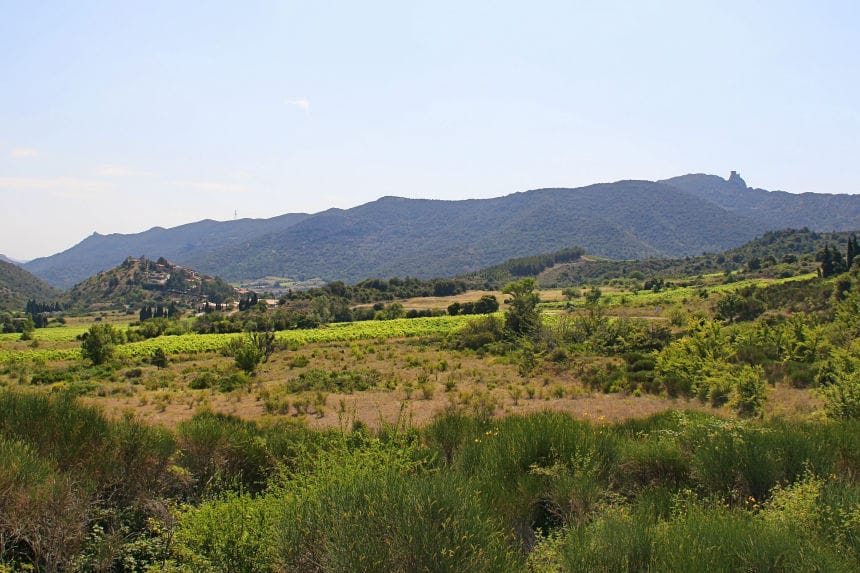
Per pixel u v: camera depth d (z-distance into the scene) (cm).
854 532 558
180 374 4284
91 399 2675
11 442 671
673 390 2253
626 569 492
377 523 494
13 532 572
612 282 16275
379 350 5459
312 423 1830
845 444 847
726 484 736
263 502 648
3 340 8788
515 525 693
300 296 14175
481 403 2073
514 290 5609
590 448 832
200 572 570
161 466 834
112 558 613
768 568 471
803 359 2458
